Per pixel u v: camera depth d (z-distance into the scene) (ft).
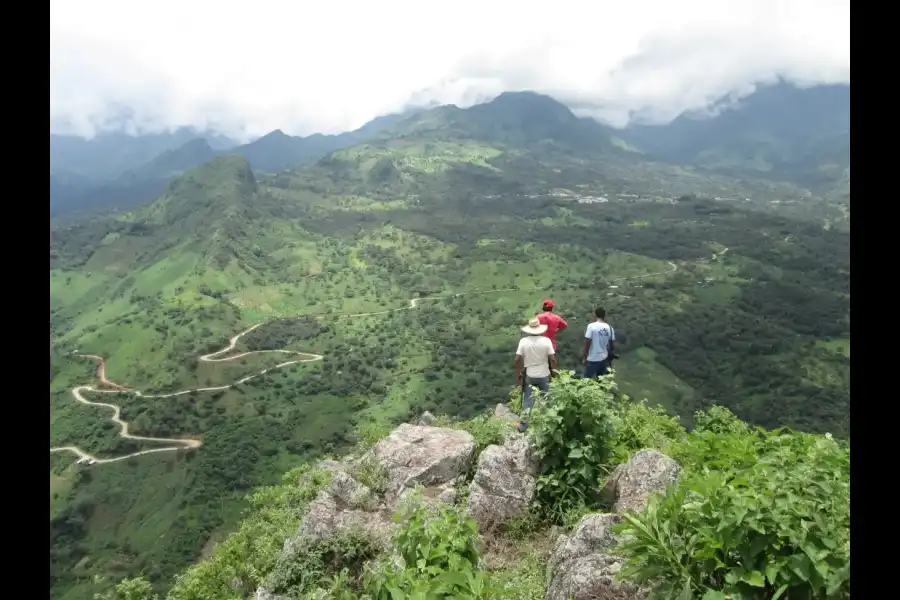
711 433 21.72
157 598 40.75
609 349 34.58
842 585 9.79
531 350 29.73
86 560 200.44
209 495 239.30
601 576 15.26
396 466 28.50
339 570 23.62
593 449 22.41
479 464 24.26
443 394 331.57
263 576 30.04
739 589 10.70
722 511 11.35
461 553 16.11
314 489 36.22
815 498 11.02
